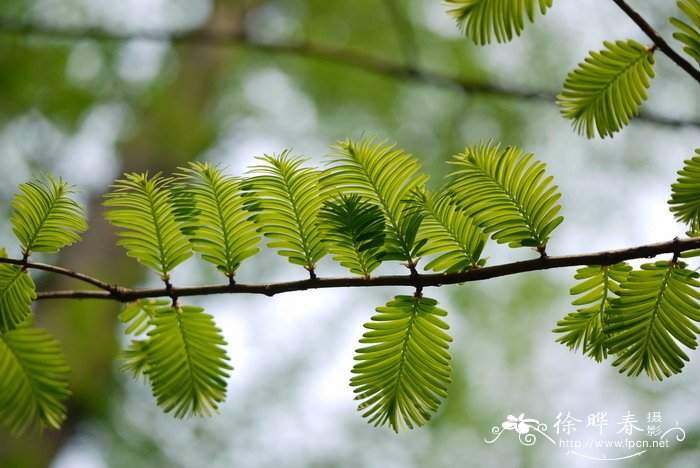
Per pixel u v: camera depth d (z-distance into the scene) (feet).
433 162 7.97
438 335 2.78
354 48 8.77
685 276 2.72
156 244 2.80
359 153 2.75
